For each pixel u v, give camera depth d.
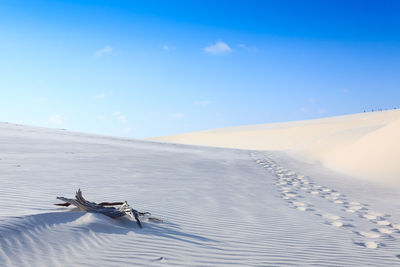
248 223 6.21
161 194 8.25
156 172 12.27
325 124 65.44
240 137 68.81
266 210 7.49
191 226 5.63
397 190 11.84
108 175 10.61
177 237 4.86
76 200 5.46
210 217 6.40
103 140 26.67
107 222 4.99
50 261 3.51
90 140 24.94
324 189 11.66
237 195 9.14
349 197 10.28
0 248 3.52
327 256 4.61
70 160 13.48
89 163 13.09
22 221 4.28
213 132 79.81
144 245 4.32
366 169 16.06
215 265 3.91
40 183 8.30
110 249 4.04
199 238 4.96
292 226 6.23
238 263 4.05
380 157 16.55
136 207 6.60
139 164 14.09
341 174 16.30
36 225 4.28
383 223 6.95
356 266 4.27
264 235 5.50
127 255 3.92
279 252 4.64
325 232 5.94
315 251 4.81
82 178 9.63
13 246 3.64
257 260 4.22
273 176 14.38
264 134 67.06
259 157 24.25
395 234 6.05
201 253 4.28
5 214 5.06
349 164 17.97
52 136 24.94
